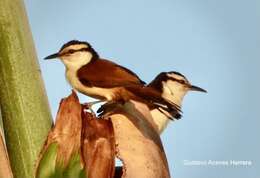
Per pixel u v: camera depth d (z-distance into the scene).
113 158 7.41
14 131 6.82
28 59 7.03
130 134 8.01
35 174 6.62
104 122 7.60
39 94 6.98
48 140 6.72
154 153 7.91
